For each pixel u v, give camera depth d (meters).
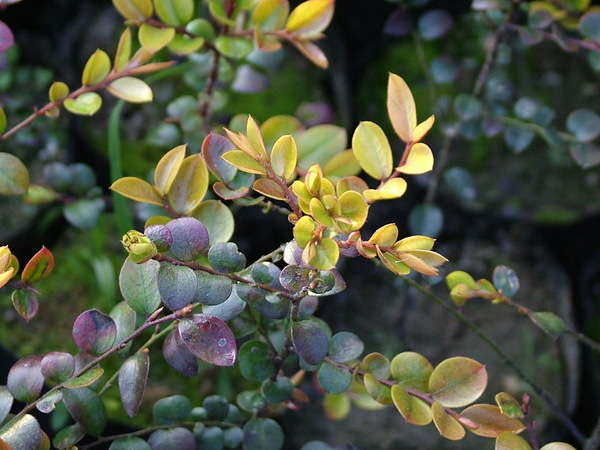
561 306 0.86
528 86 1.01
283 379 0.56
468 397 0.53
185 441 0.55
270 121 0.60
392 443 0.75
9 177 0.57
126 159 0.89
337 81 0.96
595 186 0.94
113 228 0.85
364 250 0.50
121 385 0.51
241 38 0.62
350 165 0.57
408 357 0.54
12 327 0.76
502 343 0.83
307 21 0.60
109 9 1.02
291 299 0.51
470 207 0.92
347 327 0.85
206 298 0.51
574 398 0.78
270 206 0.56
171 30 0.59
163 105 0.93
